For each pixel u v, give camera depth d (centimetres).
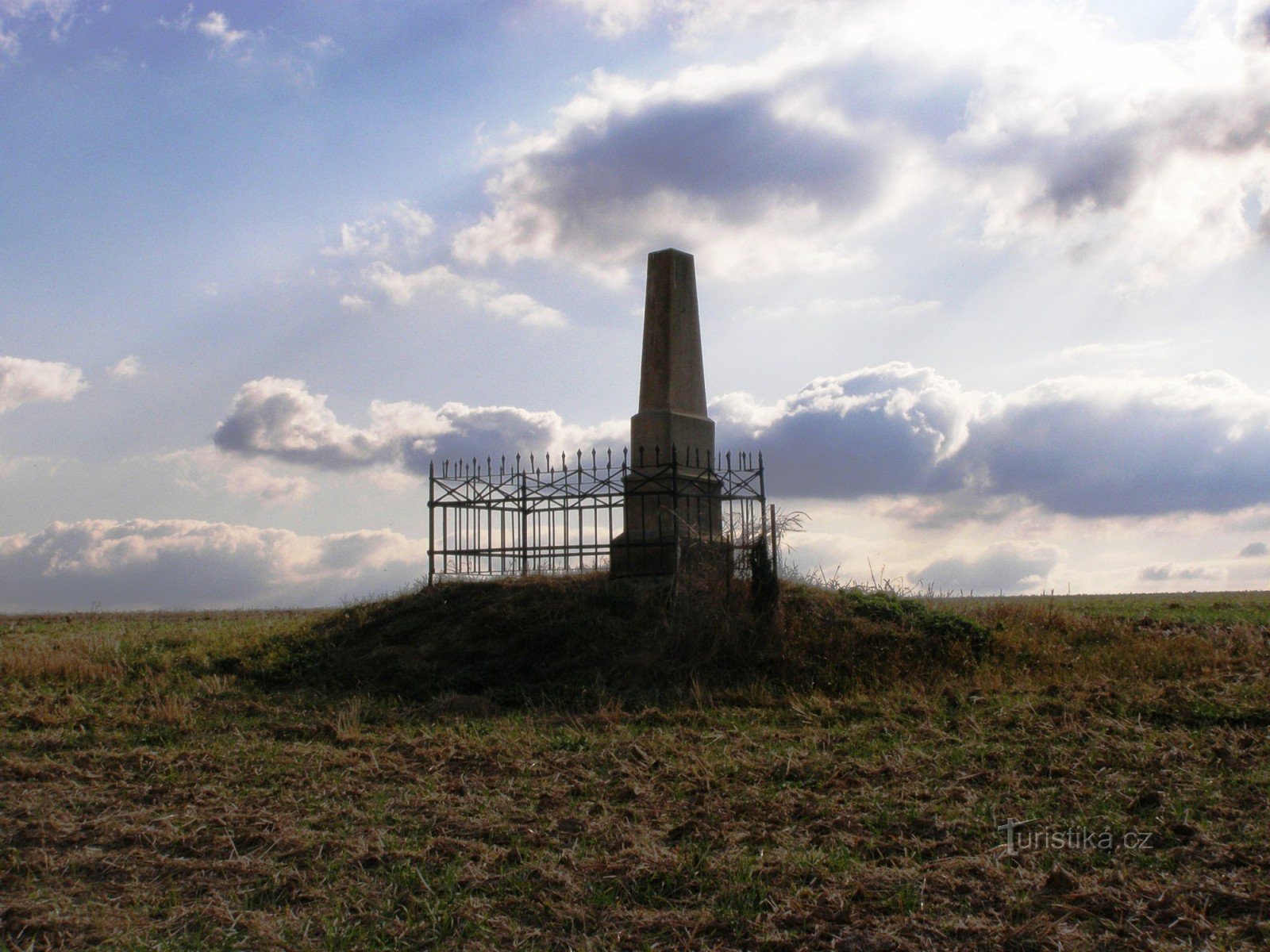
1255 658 1361
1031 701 1175
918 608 1631
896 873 670
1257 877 643
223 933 614
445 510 1884
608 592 1648
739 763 975
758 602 1522
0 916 641
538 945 593
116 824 830
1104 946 564
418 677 1501
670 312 1814
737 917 609
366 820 834
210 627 2183
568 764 1003
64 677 1567
